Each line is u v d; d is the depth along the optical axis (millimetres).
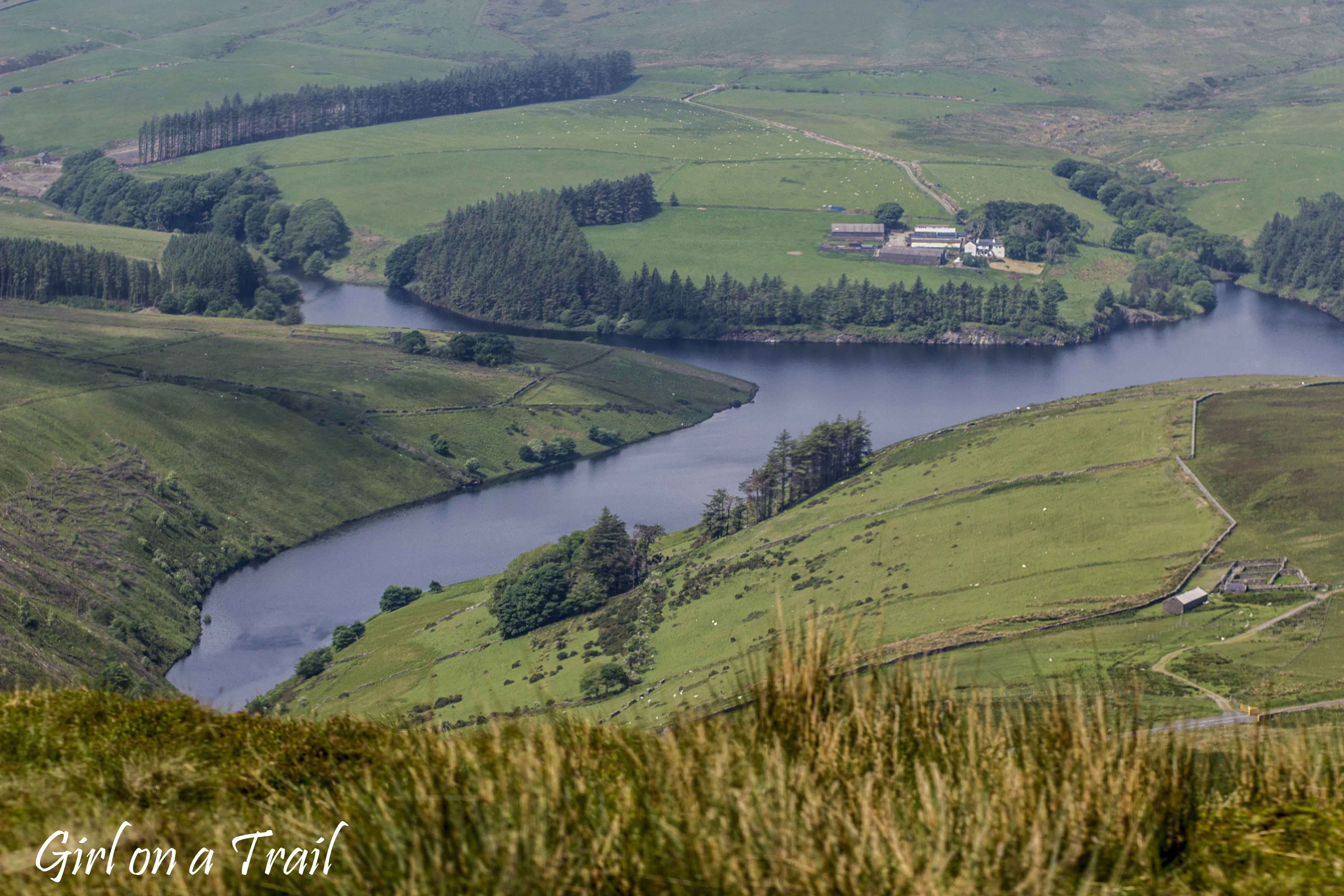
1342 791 9914
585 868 8391
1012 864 8297
